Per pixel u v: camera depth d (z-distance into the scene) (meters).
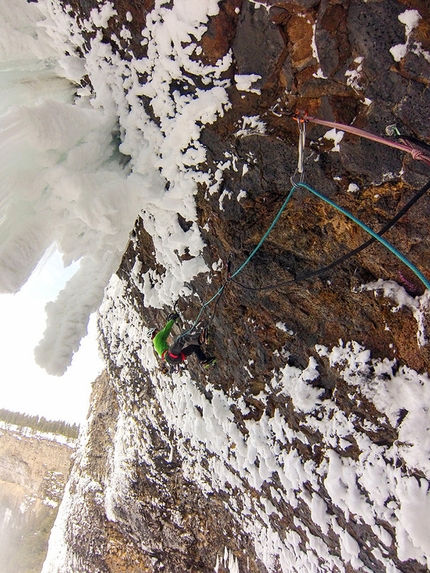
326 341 4.59
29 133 3.71
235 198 4.29
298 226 4.12
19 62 4.43
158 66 4.02
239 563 7.98
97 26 4.12
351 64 3.11
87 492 13.44
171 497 9.30
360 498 4.52
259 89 3.60
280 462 5.55
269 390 5.41
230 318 5.40
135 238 6.10
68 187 3.99
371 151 3.27
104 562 12.29
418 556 4.09
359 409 4.39
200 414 7.04
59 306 4.99
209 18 3.48
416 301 3.76
